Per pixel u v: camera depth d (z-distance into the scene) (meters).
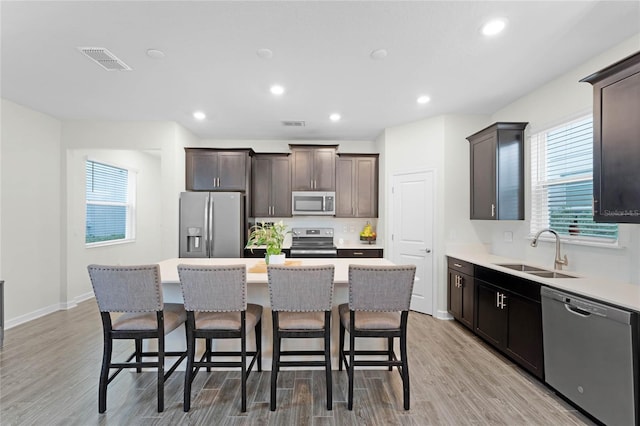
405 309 2.08
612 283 2.21
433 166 4.01
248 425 1.93
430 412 2.05
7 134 3.51
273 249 2.75
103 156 4.98
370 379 2.46
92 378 2.44
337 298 2.64
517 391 2.28
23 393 2.24
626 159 1.83
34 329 3.45
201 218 4.30
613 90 1.90
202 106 3.62
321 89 3.13
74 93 3.25
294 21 2.03
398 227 4.40
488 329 3.00
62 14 1.94
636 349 1.64
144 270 2.01
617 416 1.73
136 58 2.50
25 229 3.73
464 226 3.93
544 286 2.29
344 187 4.89
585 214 2.65
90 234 4.85
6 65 2.62
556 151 2.96
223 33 2.16
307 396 2.23
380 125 4.37
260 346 2.52
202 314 2.24
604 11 1.93
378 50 2.38
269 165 4.91
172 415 2.02
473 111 3.80
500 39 2.24
